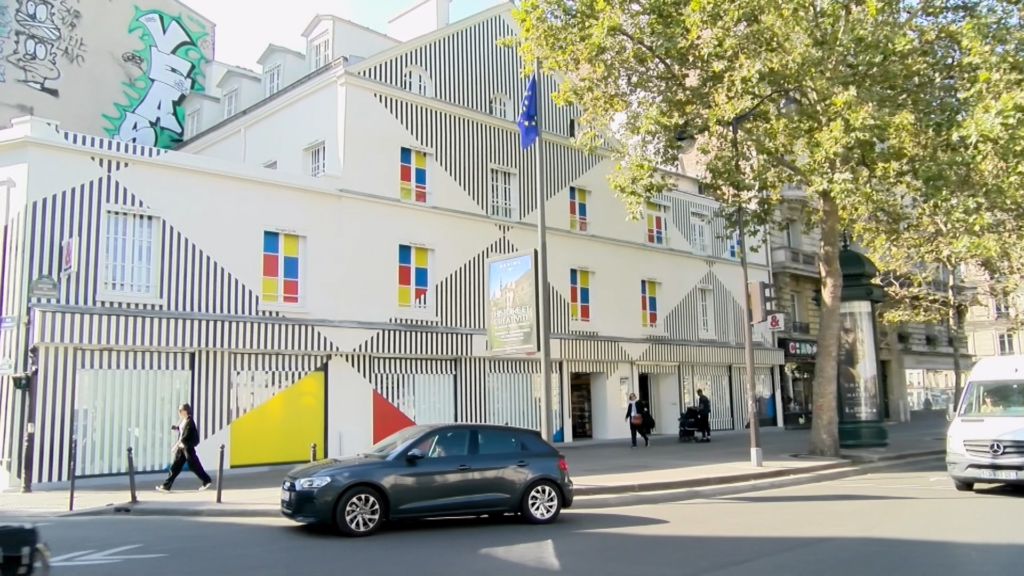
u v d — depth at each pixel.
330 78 21.39
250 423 18.84
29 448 15.31
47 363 15.88
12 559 6.59
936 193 16.66
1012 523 10.39
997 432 13.13
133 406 17.09
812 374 38.00
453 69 24.05
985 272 27.17
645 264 30.11
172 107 30.41
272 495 13.95
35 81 26.55
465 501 10.70
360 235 21.17
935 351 45.50
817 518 11.26
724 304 33.56
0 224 16.00
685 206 32.69
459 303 23.30
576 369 27.05
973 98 16.33
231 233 18.80
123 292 17.00
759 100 17.81
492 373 24.17
